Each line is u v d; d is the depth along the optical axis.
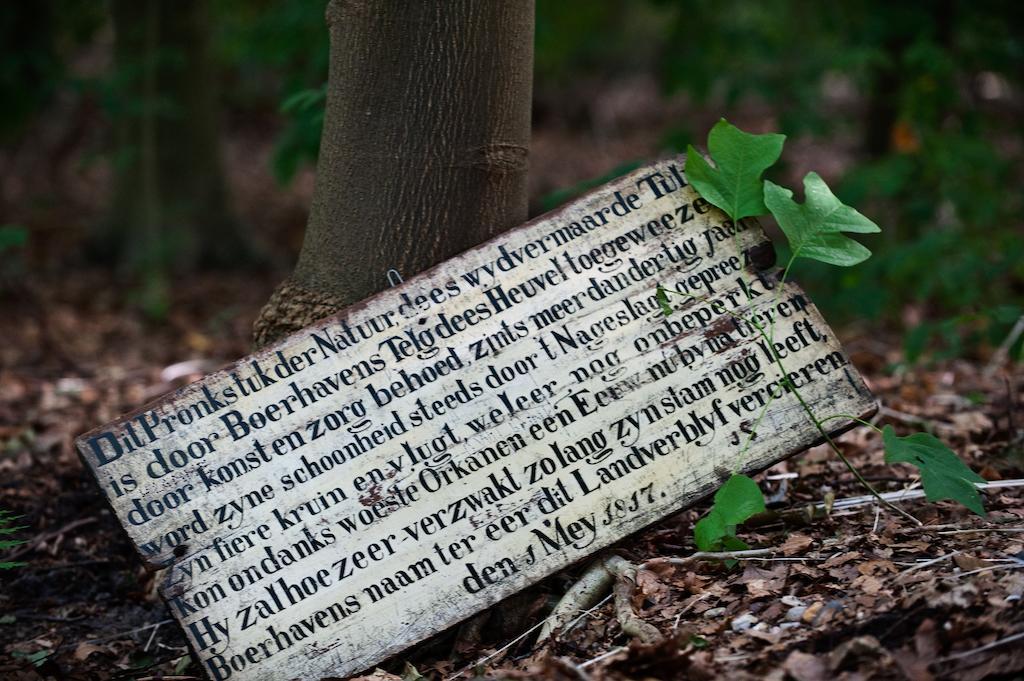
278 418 3.15
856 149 8.63
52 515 4.26
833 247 3.24
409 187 3.46
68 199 12.84
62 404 5.73
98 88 8.55
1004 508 3.39
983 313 4.91
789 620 2.75
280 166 6.09
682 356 3.25
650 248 3.32
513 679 2.65
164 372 6.28
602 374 3.23
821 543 3.19
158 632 3.63
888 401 4.89
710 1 8.57
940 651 2.52
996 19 7.15
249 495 3.10
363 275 3.50
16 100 8.85
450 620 3.06
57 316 8.04
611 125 17.78
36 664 3.30
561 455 3.18
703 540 2.98
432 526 3.11
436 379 3.20
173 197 9.73
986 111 7.83
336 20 3.48
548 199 4.60
